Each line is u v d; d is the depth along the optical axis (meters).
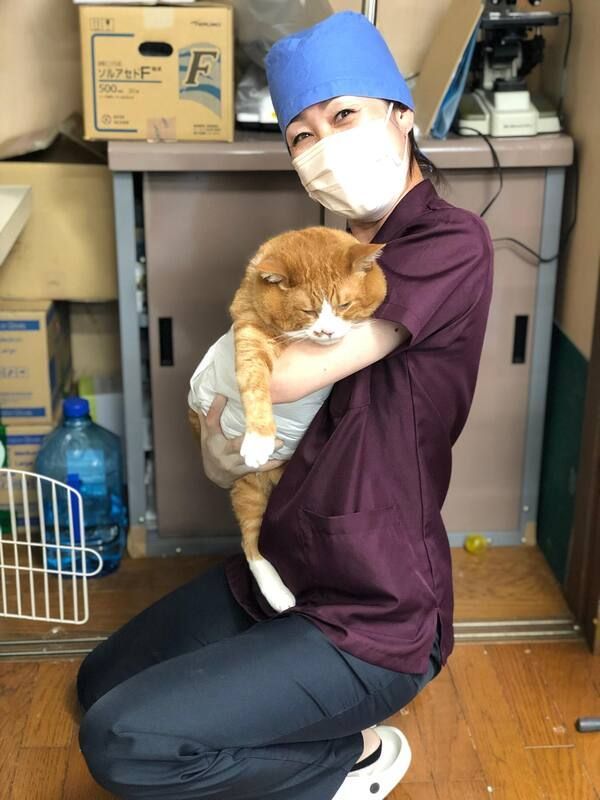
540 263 2.35
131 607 2.33
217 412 1.71
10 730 1.95
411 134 1.68
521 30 2.34
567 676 2.12
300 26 2.30
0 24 2.43
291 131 1.65
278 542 1.66
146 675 1.55
